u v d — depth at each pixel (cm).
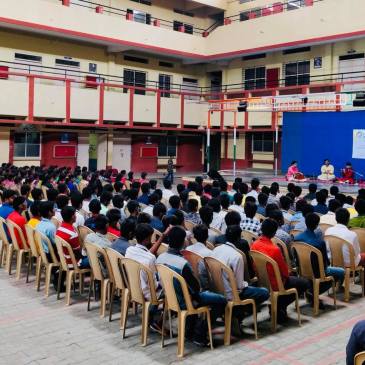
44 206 631
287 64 2330
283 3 2269
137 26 2212
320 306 578
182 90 2627
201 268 498
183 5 2605
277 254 505
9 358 439
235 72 2552
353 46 2066
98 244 557
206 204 711
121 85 2123
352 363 273
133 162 2438
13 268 767
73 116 1964
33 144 2036
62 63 2108
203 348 463
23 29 1912
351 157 1802
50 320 536
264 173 2169
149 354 449
